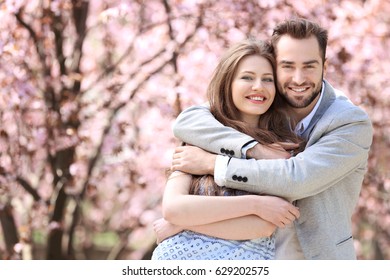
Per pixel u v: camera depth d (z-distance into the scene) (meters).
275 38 4.19
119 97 7.85
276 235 4.19
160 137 8.66
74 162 7.73
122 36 8.44
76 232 9.96
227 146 3.97
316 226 4.03
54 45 7.72
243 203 3.81
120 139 7.78
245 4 7.34
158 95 7.92
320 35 4.14
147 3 7.95
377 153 8.20
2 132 7.27
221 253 3.90
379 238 9.76
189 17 7.53
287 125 4.23
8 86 7.06
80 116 7.58
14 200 8.83
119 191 8.05
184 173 4.05
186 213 3.86
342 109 4.07
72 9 7.87
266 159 3.95
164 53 7.99
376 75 8.06
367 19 7.80
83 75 7.94
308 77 4.09
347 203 4.19
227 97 4.16
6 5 6.87
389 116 8.23
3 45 6.90
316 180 3.86
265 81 4.10
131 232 9.30
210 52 7.66
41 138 7.34
